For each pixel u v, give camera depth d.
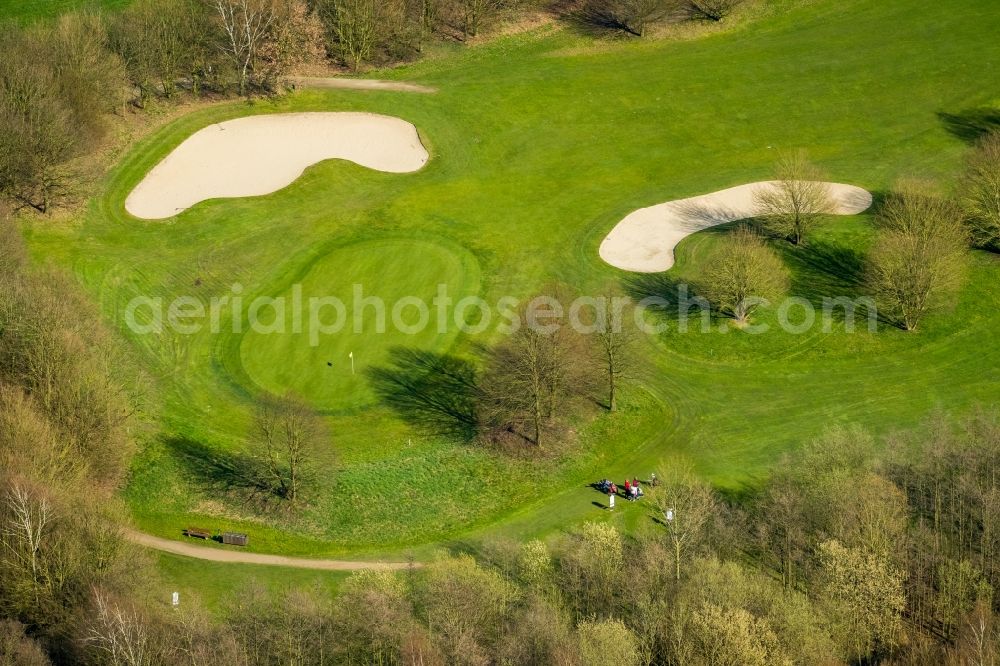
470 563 106.25
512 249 152.75
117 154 162.88
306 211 157.25
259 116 171.62
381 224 155.75
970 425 125.50
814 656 100.31
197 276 146.75
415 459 126.81
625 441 130.00
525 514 121.44
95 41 166.38
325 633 100.62
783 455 124.00
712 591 103.62
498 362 130.38
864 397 135.25
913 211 146.38
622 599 106.94
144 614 99.81
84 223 152.50
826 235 153.25
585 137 170.88
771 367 139.12
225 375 135.25
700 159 167.50
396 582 107.56
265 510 120.50
